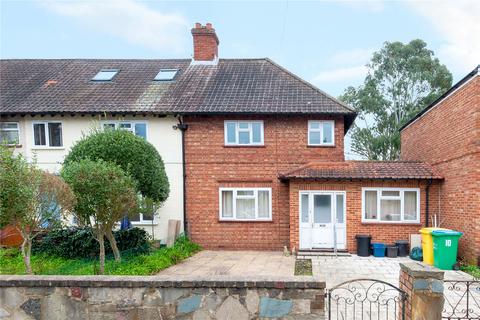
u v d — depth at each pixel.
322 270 9.12
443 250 9.02
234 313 3.81
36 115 12.74
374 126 30.11
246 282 3.78
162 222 12.74
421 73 27.44
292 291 3.76
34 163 7.23
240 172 12.72
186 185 12.79
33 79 14.85
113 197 7.66
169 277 3.93
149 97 13.29
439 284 3.81
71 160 9.16
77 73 15.33
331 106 12.51
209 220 12.71
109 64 16.11
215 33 15.59
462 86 9.70
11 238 10.23
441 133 11.31
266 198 12.73
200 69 15.18
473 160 9.10
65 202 6.93
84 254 9.97
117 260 9.04
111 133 9.84
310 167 12.15
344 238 11.65
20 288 3.98
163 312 3.88
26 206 6.48
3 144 7.60
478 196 8.98
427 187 11.41
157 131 12.88
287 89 13.59
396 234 11.44
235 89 13.67
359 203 11.59
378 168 12.00
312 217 11.77
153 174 10.11
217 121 12.75
